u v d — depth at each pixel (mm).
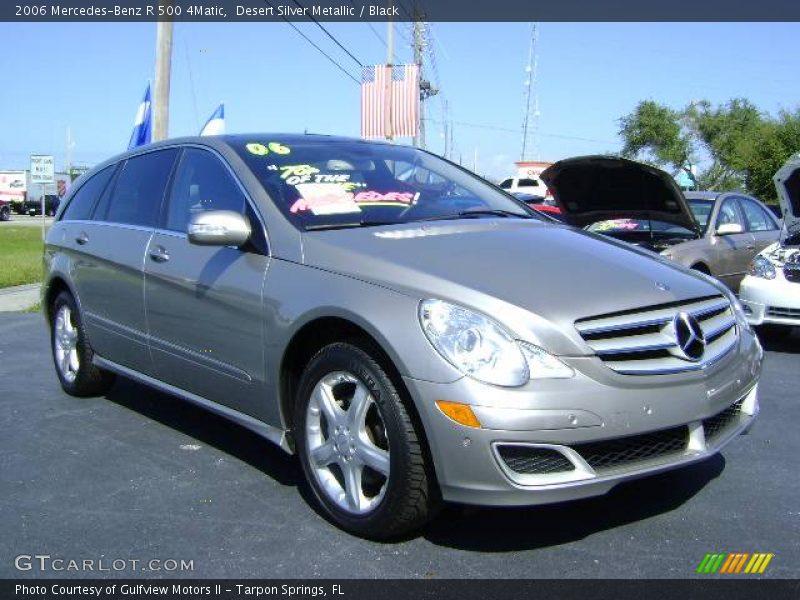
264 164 4348
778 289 7297
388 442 3238
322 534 3531
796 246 7562
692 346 3385
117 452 4648
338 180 4348
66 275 5590
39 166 22625
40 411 5508
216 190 4422
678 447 3348
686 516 3688
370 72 22875
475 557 3305
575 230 4395
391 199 4344
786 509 3781
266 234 3963
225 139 4641
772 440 4820
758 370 3859
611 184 7707
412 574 3180
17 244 24172
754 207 10211
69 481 4211
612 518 3660
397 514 3252
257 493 4008
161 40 12789
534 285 3303
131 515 3773
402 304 3246
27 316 10031
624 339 3232
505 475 3008
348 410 3449
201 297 4184
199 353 4262
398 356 3146
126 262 4840
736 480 4141
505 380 3021
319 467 3611
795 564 3242
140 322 4758
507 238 3855
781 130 45344
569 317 3158
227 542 3479
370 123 22953
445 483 3086
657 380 3217
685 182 28219
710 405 3369
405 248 3598
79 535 3572
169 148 5035
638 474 3188
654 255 4156
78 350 5660
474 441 3006
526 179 30344
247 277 3920
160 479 4219
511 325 3111
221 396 4211
